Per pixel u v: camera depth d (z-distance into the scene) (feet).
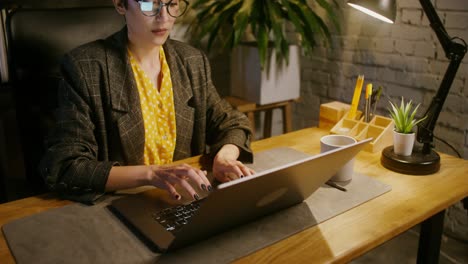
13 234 3.14
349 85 8.20
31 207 3.61
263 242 3.05
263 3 7.33
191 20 8.58
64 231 3.19
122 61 4.54
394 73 7.36
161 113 4.86
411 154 4.51
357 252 3.05
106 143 4.54
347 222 3.38
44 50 4.90
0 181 5.98
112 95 4.44
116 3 4.50
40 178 5.09
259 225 3.28
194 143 5.31
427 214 3.59
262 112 9.91
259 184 2.75
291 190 3.22
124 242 3.04
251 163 4.55
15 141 6.83
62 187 3.77
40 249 2.95
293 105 9.67
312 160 2.94
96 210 3.51
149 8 4.27
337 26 7.40
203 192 3.78
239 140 4.74
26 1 6.59
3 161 6.24
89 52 4.47
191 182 3.97
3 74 5.10
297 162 2.86
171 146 4.94
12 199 5.86
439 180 4.21
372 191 3.90
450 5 6.31
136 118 4.55
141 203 3.59
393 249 7.15
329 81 8.61
